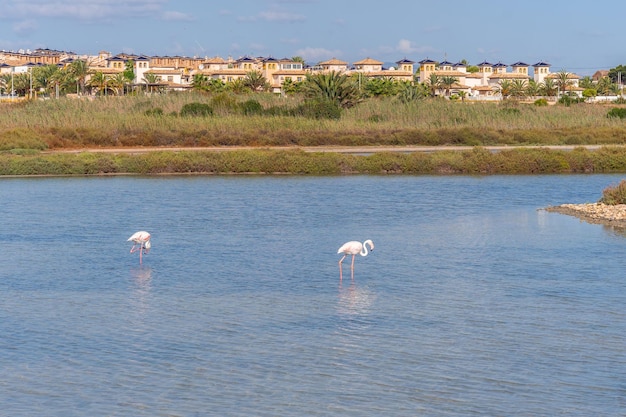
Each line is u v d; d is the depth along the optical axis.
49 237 40.75
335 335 24.58
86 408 19.09
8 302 28.41
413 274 32.88
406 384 20.62
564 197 57.00
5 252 36.94
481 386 20.47
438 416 18.72
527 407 19.19
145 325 25.62
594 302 28.33
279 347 23.50
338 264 34.97
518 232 42.34
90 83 178.25
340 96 120.62
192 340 24.11
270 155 75.75
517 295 29.39
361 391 20.14
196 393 20.00
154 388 20.33
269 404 19.38
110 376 21.14
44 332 24.88
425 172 74.38
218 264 34.78
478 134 100.75
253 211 50.03
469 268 33.88
